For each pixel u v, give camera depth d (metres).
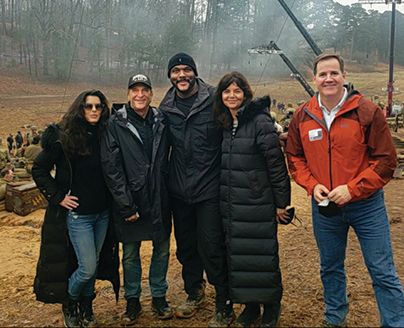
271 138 3.29
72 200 3.40
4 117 29.53
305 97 39.53
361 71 67.12
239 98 3.35
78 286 3.51
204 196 3.56
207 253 3.60
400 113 24.34
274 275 3.37
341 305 3.46
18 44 50.66
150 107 3.65
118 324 3.71
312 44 16.31
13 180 10.62
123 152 3.47
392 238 6.04
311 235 6.35
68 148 3.33
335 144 3.09
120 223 3.56
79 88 40.41
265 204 3.36
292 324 3.63
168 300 4.21
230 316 3.61
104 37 46.00
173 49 43.03
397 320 3.09
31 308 4.35
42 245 3.48
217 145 3.58
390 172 3.03
